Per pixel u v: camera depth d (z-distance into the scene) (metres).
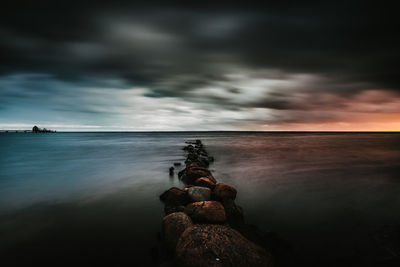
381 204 8.44
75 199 9.20
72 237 5.90
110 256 5.01
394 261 4.42
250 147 38.72
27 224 6.72
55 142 56.75
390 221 6.70
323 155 25.84
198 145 40.16
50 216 7.35
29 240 5.75
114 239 5.78
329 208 7.96
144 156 25.88
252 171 15.44
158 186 11.35
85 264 4.73
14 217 7.27
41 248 5.36
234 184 11.59
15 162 20.81
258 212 7.57
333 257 4.75
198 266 3.74
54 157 24.91
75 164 19.48
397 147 37.84
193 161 17.88
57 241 5.70
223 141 60.44
